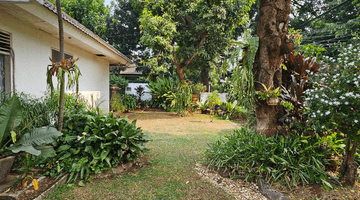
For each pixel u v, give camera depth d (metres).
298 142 2.86
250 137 3.21
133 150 3.12
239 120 8.80
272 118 3.23
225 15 9.47
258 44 3.09
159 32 9.13
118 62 9.77
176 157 3.80
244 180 2.84
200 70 14.12
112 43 16.69
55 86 5.31
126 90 16.09
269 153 2.79
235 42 3.27
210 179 2.94
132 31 16.62
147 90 16.08
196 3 9.98
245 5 9.98
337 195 2.41
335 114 2.38
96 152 2.96
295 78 3.50
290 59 3.51
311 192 2.48
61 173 2.77
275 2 2.98
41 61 4.82
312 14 15.33
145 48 16.77
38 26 4.39
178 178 2.92
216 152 3.35
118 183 2.73
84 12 13.59
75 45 6.28
